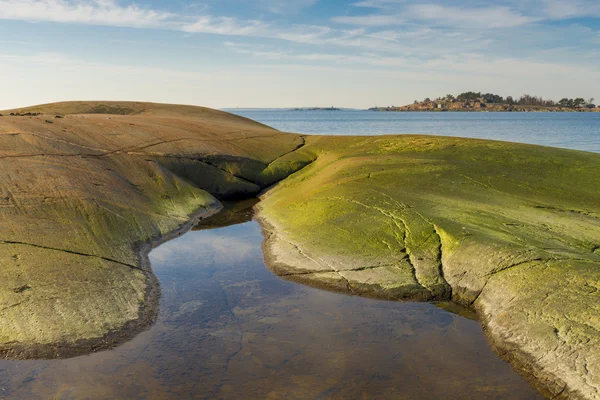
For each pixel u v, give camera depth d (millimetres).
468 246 15781
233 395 10273
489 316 13188
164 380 10766
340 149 32906
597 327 11078
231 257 18422
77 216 18141
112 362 11445
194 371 11125
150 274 16562
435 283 15000
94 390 10359
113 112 43312
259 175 29438
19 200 18031
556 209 20406
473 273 14781
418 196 21094
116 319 13164
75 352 11727
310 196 23125
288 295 15117
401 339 12523
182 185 25547
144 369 11180
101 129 28266
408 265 15906
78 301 13367
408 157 27938
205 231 21656
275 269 17062
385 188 22344
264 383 10695
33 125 25938
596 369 10180
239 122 45156
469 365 11359
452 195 21500
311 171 29250
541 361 11008
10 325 12109
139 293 14805
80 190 19953
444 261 15805
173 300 14875
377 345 12242
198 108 48156
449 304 14297
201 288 15711
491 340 12344
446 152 28969
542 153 28172
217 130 34531
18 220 16734
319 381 10766
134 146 26922
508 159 27156
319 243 18078
